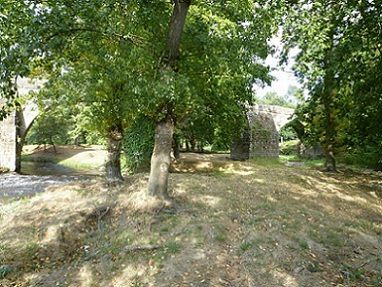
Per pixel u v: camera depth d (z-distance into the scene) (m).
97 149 37.69
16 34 6.00
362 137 16.33
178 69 8.45
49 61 7.30
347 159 26.50
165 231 7.43
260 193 11.49
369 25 11.30
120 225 8.09
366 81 13.15
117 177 11.41
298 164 27.47
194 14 9.27
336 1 11.39
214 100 12.11
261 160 27.03
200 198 9.52
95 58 8.41
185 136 22.23
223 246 6.83
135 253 6.76
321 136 19.94
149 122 16.41
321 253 6.98
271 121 31.78
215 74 9.20
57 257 7.18
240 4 8.70
